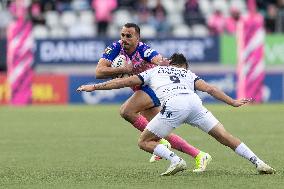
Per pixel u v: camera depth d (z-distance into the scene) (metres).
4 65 60.47
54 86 59.31
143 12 70.00
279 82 60.38
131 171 24.28
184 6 71.31
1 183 21.67
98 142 34.03
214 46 59.09
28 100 58.88
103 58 25.33
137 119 25.17
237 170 24.12
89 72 59.22
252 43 57.41
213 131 22.66
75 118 47.00
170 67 22.89
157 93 22.58
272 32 68.69
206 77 59.16
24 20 58.84
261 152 29.81
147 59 25.25
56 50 59.16
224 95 22.48
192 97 22.45
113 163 26.67
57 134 37.78
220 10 72.31
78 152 30.30
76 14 70.44
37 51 59.34
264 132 38.25
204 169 23.92
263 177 22.22
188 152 24.20
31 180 22.27
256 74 57.72
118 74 25.22
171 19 70.75
